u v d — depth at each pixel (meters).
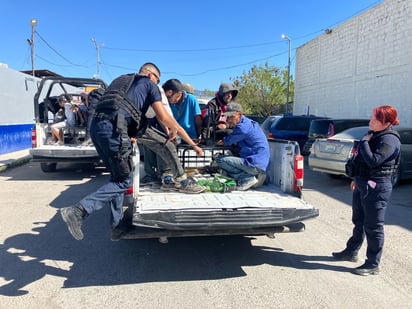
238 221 3.59
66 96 10.36
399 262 4.14
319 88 21.50
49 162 8.96
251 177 4.46
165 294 3.36
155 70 3.95
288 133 13.20
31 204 6.58
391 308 3.16
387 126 3.69
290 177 4.32
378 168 3.65
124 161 3.35
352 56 17.67
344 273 3.85
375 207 3.69
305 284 3.59
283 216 3.69
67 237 4.87
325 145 8.57
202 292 3.41
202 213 3.52
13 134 14.73
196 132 5.46
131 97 3.33
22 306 3.12
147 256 4.26
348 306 3.18
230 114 4.54
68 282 3.58
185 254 4.34
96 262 4.08
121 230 3.56
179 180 4.20
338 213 6.18
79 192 7.56
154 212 3.43
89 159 8.84
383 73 15.14
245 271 3.88
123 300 3.24
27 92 16.20
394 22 14.39
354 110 17.55
